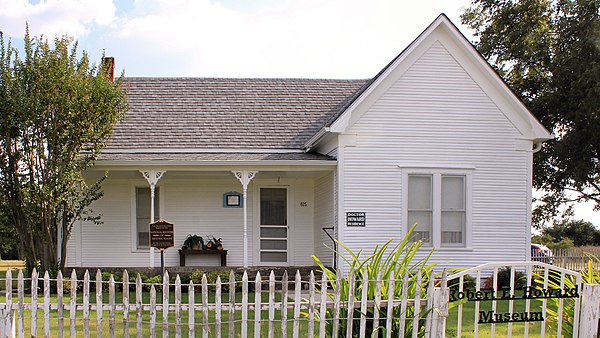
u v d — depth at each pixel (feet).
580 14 88.38
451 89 58.29
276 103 71.82
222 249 63.10
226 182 64.90
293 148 64.64
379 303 24.70
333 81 77.41
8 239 114.11
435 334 25.08
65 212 54.44
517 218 58.75
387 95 57.67
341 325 25.34
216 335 24.73
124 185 63.67
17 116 50.16
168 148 63.16
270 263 65.36
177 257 63.82
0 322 25.46
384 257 56.85
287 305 24.70
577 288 27.48
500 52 100.68
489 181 58.54
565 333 28.32
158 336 32.22
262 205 65.87
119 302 44.93
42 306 25.39
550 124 95.71
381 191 57.26
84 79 52.70
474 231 58.23
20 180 51.49
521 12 96.53
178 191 64.34
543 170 99.81
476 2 103.76
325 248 61.36
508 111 58.80
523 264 27.48
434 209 57.77
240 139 65.26
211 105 70.59
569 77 88.84
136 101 70.28
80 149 53.21
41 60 50.75
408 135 57.77
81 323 35.83
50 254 53.52
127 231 63.41
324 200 61.87
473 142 58.44
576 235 169.99
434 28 57.31
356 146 57.16
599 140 89.71
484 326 36.94
